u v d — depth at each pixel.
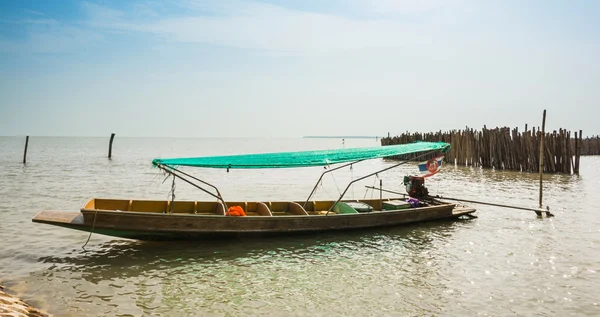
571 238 13.65
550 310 8.29
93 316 7.85
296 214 14.86
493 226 15.36
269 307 8.38
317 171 41.78
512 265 10.98
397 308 8.38
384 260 11.41
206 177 34.75
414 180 18.02
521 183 27.84
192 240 12.44
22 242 12.52
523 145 33.53
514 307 8.42
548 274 10.30
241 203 14.77
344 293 9.12
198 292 9.09
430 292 9.19
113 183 27.80
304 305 8.49
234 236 12.61
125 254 11.59
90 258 11.23
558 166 32.38
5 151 72.88
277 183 30.62
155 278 9.88
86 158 54.75
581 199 21.23
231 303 8.55
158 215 11.52
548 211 17.05
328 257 11.62
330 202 16.19
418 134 46.19
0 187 24.05
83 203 19.48
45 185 25.58
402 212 14.84
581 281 9.82
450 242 13.20
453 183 28.39
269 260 11.30
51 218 10.81
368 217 14.20
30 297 8.64
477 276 10.17
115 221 11.12
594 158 50.97
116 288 9.23
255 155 14.59
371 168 45.09
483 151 36.97
